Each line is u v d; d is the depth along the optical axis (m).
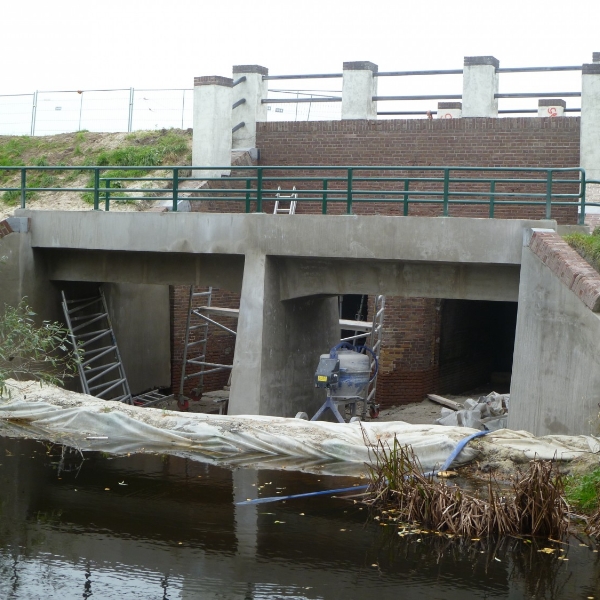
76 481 12.95
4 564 9.83
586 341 13.28
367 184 22.14
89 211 17.72
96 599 8.96
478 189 21.22
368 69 22.20
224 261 17.58
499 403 18.22
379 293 16.44
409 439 13.62
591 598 9.04
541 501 10.77
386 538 10.71
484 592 9.16
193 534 10.81
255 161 22.98
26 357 18.16
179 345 22.70
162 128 25.83
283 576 9.56
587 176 20.12
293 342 17.69
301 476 13.22
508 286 15.60
